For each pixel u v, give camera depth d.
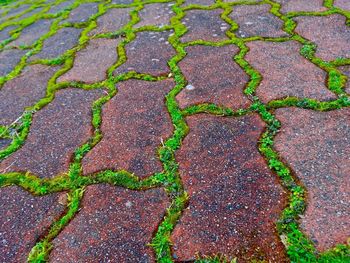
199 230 0.34
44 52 0.76
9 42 0.85
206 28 0.74
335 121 0.44
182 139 0.45
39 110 0.56
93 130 0.49
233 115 0.48
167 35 0.73
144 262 0.32
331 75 0.53
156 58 0.65
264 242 0.32
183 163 0.41
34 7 1.12
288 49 0.61
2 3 1.27
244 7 0.81
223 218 0.34
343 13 0.71
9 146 0.49
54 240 0.35
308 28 0.67
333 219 0.33
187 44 0.68
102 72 0.64
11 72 0.70
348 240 0.31
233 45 0.65
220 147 0.43
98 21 0.87
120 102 0.54
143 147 0.45
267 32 0.68
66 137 0.49
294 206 0.34
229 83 0.54
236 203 0.36
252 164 0.40
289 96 0.49
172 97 0.53
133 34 0.76
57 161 0.45
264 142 0.42
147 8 0.90
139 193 0.39
